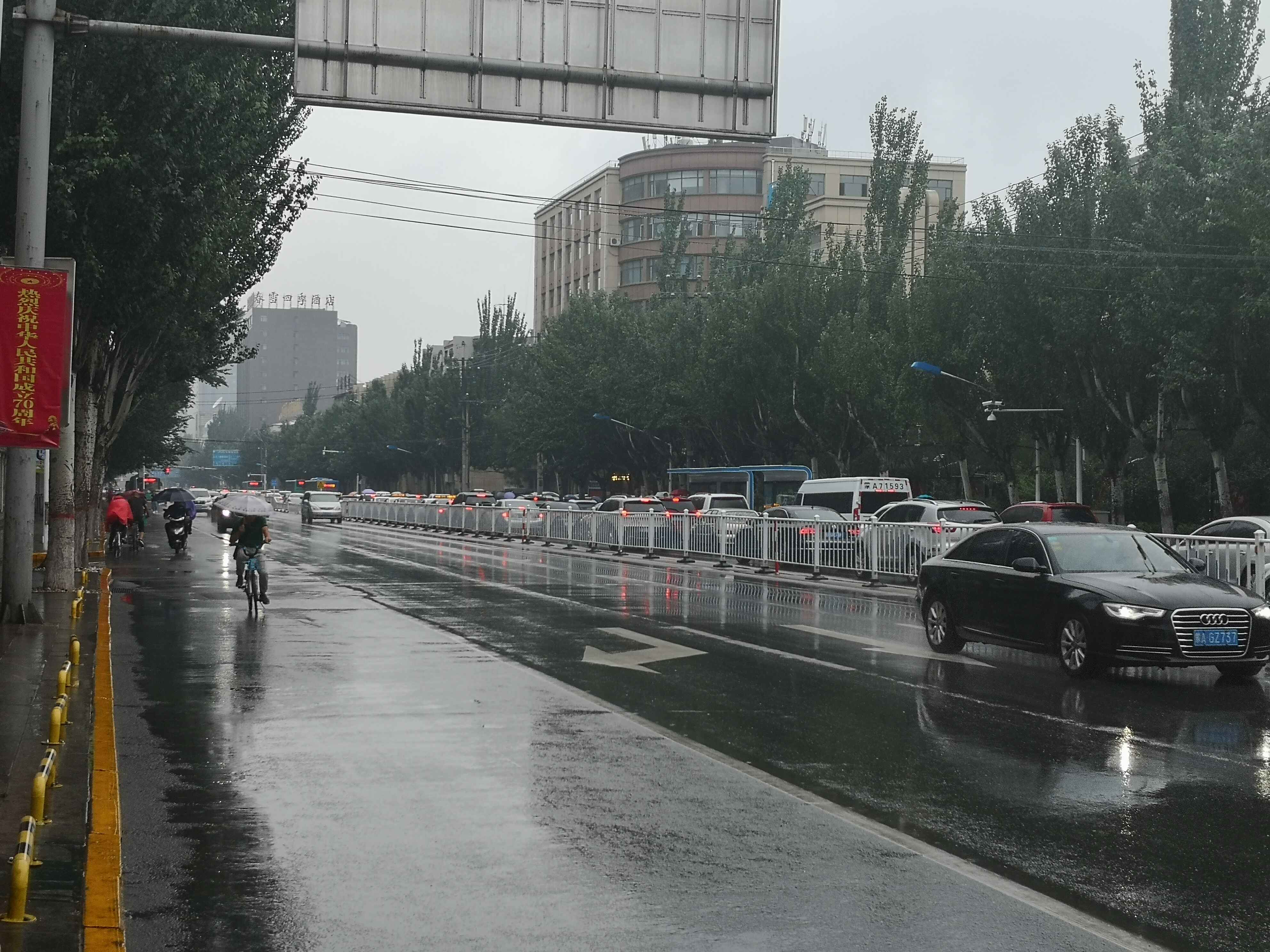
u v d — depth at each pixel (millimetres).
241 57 20234
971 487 54719
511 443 85250
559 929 5332
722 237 103250
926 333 45250
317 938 5238
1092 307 38625
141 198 18188
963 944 5137
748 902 5688
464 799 7684
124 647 15219
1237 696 11742
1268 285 30891
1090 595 12547
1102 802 7613
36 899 5559
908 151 52156
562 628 17531
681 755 8969
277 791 7891
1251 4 35031
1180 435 46438
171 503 39250
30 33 15953
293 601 21781
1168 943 5168
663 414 66500
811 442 54438
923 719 10469
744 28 16219
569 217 120750
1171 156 33344
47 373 15250
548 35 15633
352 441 121312
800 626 17844
